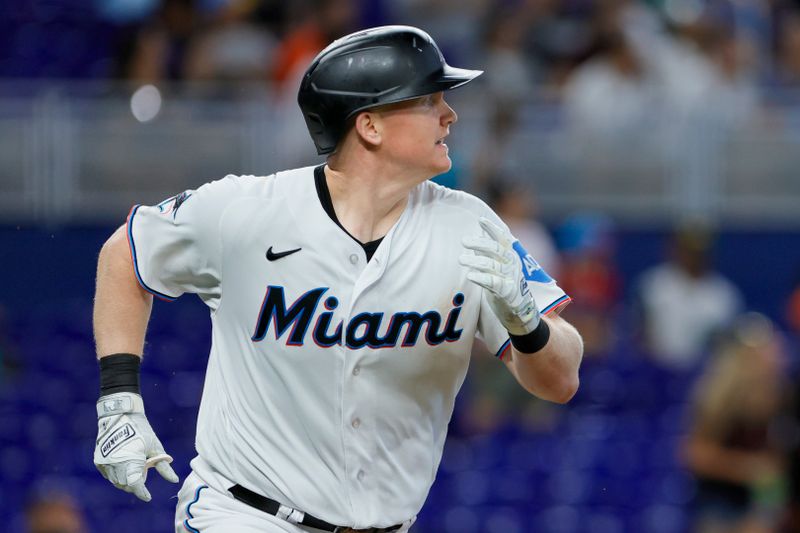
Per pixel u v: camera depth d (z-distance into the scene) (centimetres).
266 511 1343
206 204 1327
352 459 1335
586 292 3547
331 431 1329
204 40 4019
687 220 3988
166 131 3772
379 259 1317
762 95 4047
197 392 3372
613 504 3156
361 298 1314
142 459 1310
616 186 3972
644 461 3238
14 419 3250
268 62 4003
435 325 1339
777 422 2875
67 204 3762
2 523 2952
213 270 1338
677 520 3136
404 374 1340
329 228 1322
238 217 1317
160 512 2986
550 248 3416
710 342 3556
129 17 4375
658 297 3603
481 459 3162
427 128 1320
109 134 3769
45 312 3709
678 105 4000
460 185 3434
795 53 4444
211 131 3769
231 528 1332
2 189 3744
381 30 1327
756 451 2828
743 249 4034
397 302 1324
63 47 4291
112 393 1334
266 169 3759
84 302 3772
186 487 1387
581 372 3453
